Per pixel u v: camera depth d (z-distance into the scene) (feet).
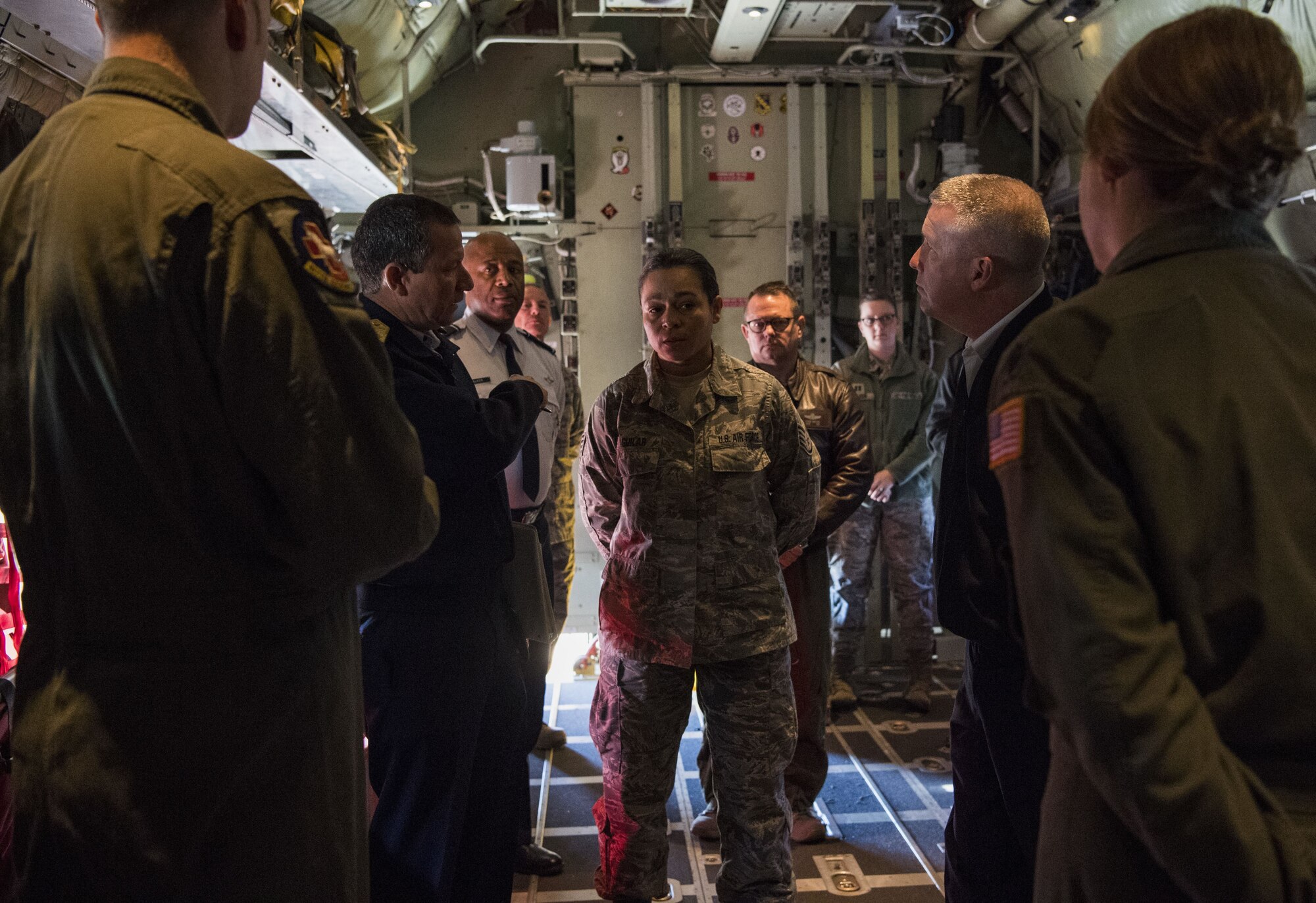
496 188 17.98
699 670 7.61
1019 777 5.25
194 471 3.43
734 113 17.54
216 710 3.44
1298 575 2.70
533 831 10.08
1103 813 2.99
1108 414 2.81
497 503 6.61
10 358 3.54
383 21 12.91
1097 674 2.67
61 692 3.43
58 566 3.48
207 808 3.43
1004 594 5.22
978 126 18.30
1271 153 2.90
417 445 3.88
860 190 17.65
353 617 4.13
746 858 7.31
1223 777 2.60
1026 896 5.61
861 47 16.83
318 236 3.58
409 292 6.54
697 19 17.39
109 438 3.37
